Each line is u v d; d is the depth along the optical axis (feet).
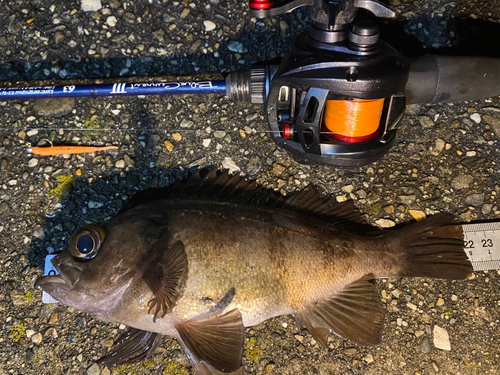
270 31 0.77
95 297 0.61
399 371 0.74
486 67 0.65
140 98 0.77
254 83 0.66
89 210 0.76
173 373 0.73
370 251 0.67
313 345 0.74
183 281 0.61
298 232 0.66
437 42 0.78
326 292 0.67
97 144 0.77
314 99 0.63
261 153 0.77
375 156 0.64
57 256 0.62
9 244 0.76
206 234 0.63
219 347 0.62
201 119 0.77
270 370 0.73
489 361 0.74
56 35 0.77
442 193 0.77
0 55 0.77
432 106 0.77
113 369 0.73
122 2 0.77
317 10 0.56
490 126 0.77
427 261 0.68
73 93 0.69
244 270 0.63
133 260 0.61
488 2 0.78
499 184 0.77
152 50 0.77
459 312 0.75
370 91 0.56
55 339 0.74
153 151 0.77
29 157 0.76
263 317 0.65
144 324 0.64
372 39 0.55
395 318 0.75
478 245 0.75
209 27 0.77
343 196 0.77
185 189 0.69
